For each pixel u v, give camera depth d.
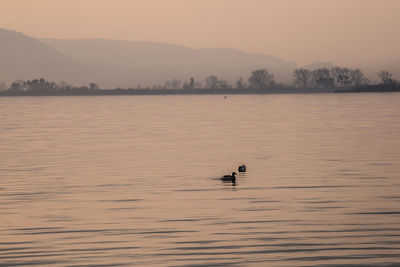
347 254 51.97
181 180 87.75
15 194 78.38
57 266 49.44
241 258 51.16
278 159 109.19
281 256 51.59
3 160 112.44
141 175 92.50
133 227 60.81
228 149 125.69
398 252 52.31
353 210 67.00
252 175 91.38
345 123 199.88
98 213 67.00
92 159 112.62
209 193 77.69
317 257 51.31
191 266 49.31
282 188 80.56
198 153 119.31
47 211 68.19
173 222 62.69
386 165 99.56
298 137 151.12
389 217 63.81
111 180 88.38
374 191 77.50
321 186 81.56
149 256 51.81
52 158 114.88
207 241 55.88
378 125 187.88
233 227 60.47
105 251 53.16
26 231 59.66
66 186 83.88
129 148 130.25
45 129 191.50
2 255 52.28
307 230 59.12
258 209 68.12
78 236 57.78
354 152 117.75
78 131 181.00
